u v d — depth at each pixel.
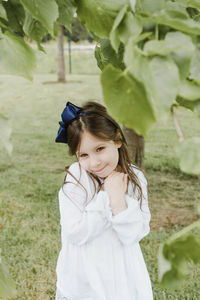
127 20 0.73
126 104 0.64
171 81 0.61
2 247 3.73
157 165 6.12
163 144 7.29
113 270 1.82
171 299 2.94
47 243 3.83
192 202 4.78
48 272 3.37
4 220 4.32
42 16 0.88
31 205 4.72
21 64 0.86
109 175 1.80
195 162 0.61
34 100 12.63
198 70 0.71
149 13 0.75
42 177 5.76
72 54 23.75
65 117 1.74
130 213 1.73
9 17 1.15
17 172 6.00
